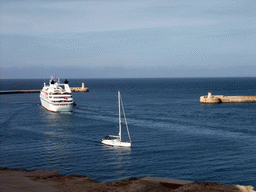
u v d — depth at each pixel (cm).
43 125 10112
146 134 8500
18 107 15850
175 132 8731
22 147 6894
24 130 9112
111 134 8556
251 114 12588
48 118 11781
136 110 14488
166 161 5731
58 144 7275
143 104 17612
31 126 9881
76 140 7762
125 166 5469
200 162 5616
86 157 6100
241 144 7069
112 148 6919
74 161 5788
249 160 5700
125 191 1886
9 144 7175
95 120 11269
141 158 6003
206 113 13088
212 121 10788
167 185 2067
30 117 12038
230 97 17812
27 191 1861
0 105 17012
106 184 2116
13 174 2272
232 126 9662
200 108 15138
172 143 7288
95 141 7681
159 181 2108
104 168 5353
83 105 16925
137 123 10488
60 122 10775
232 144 7069
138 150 6675
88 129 9394
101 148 6925
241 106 15838
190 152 6375
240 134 8325
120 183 2130
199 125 9925
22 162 5650
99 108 15412
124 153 6419
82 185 2052
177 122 10625
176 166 5400
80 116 12388
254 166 5316
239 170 5106
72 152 6500
